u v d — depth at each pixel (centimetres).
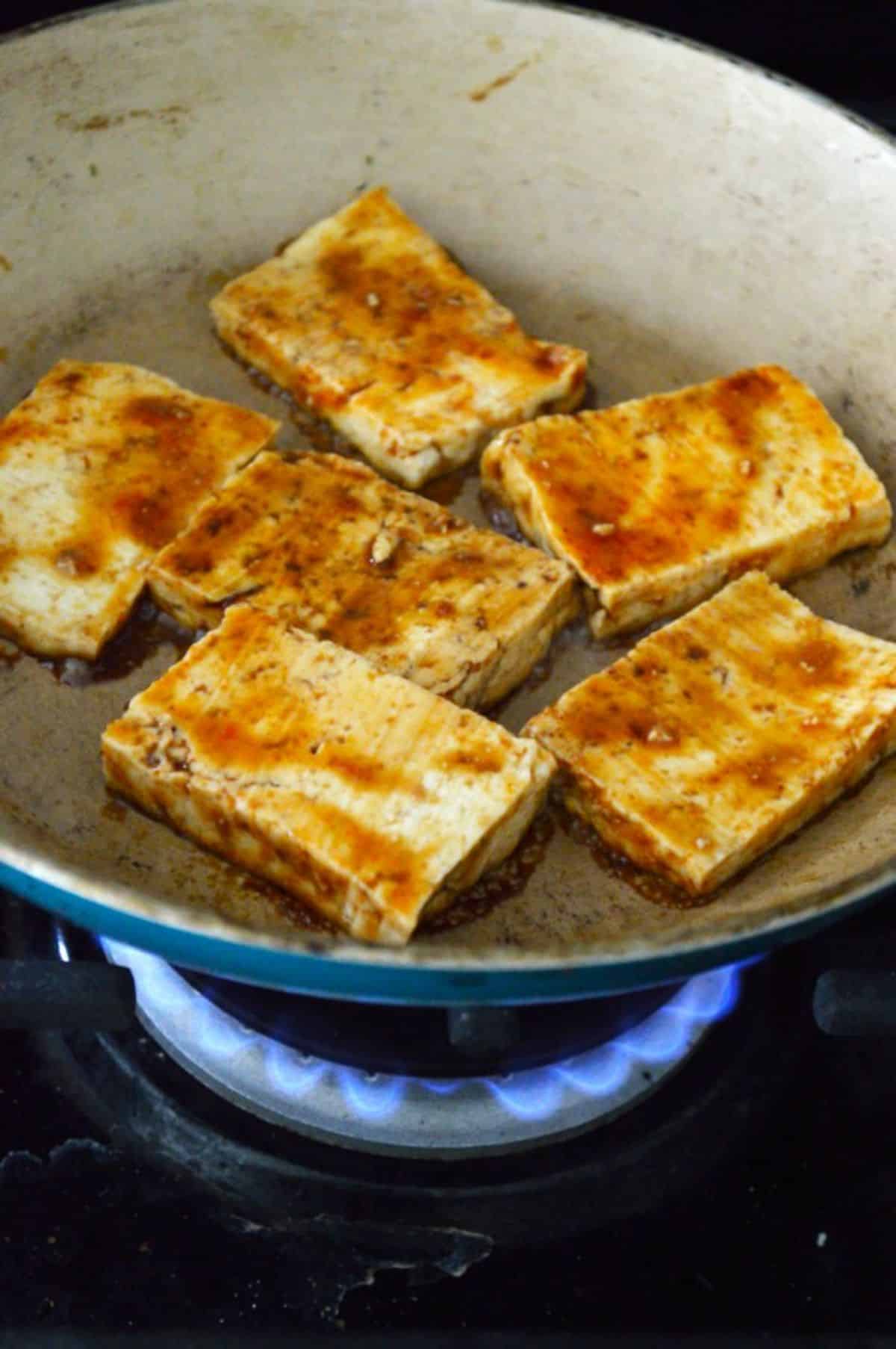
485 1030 41
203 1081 47
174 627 51
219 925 38
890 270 54
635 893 46
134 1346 43
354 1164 46
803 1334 44
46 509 51
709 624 50
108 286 57
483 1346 43
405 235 57
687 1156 47
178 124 56
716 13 63
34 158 55
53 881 39
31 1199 45
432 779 45
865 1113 48
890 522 54
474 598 50
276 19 55
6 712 49
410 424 53
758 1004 49
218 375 57
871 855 46
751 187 56
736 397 54
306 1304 44
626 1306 44
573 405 56
